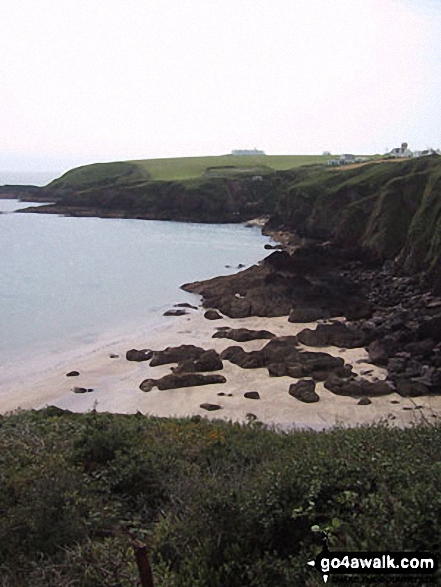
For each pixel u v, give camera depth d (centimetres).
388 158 11912
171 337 3991
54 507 912
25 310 4781
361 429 1305
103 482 1104
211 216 11738
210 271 6544
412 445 1054
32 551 838
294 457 1047
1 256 7625
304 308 4394
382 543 642
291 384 2991
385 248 6062
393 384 2936
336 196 7744
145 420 1948
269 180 12450
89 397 2942
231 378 3138
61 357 3616
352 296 4691
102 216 12531
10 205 15175
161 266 6881
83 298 5222
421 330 3444
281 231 9131
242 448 1366
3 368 3416
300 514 748
